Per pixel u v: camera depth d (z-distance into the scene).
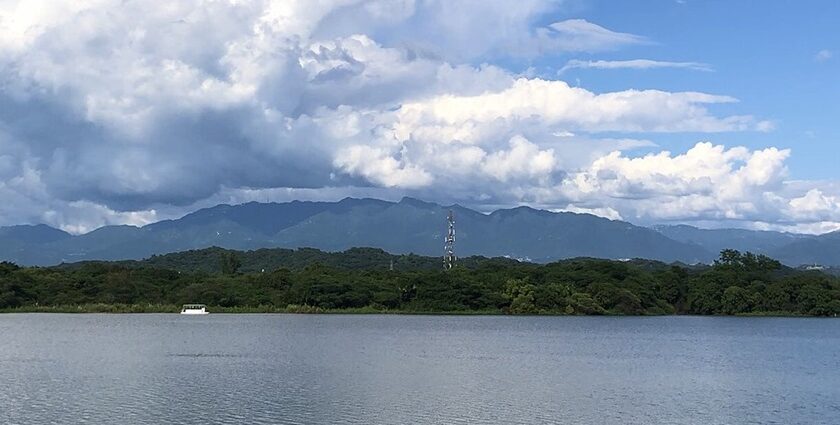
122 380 91.19
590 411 74.12
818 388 91.56
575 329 195.12
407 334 169.75
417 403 76.81
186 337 155.75
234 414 70.75
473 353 128.00
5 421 67.12
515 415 71.56
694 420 71.00
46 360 112.12
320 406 74.69
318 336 161.00
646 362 118.62
